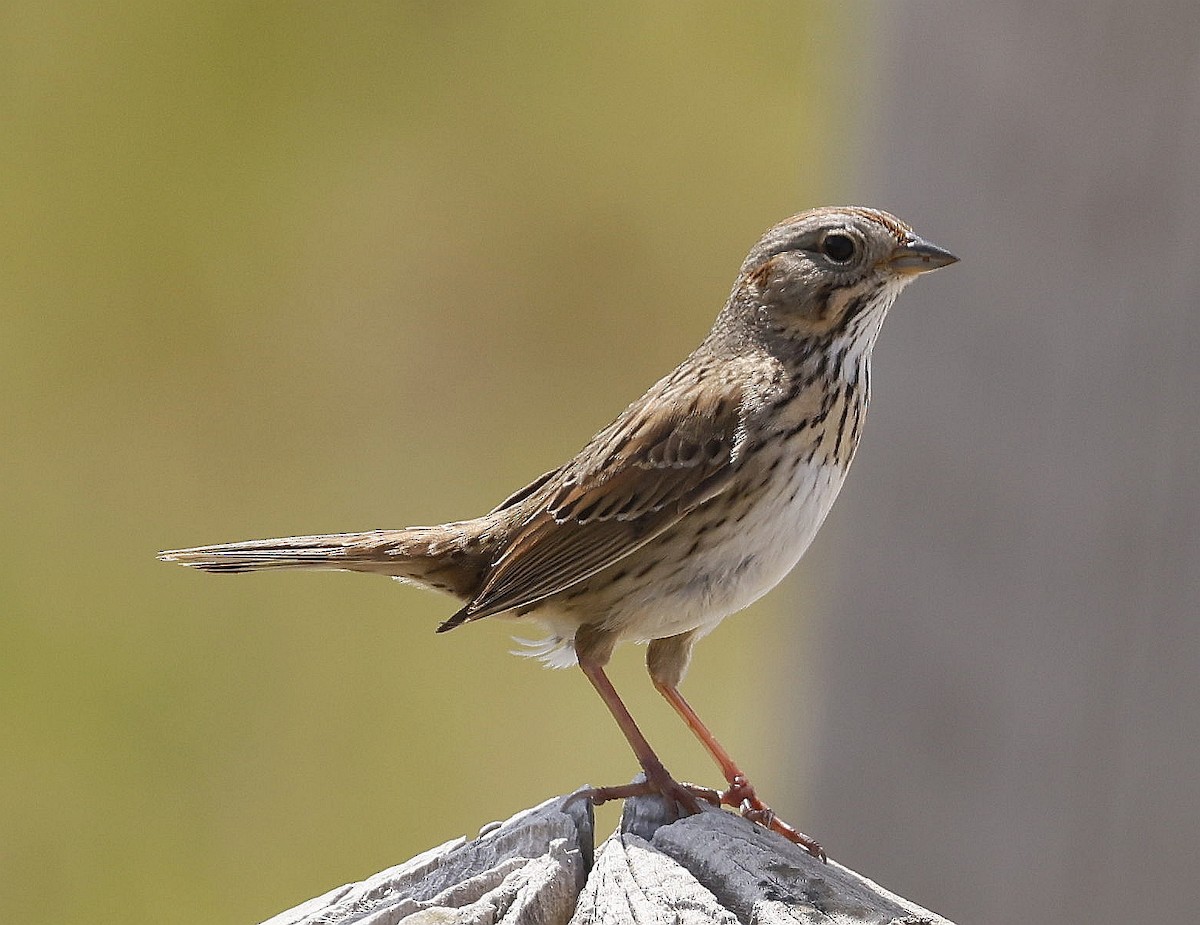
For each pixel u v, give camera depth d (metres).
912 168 7.03
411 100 17.08
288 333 16.48
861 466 7.22
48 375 16.19
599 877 4.96
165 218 16.78
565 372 16.19
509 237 16.72
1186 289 6.34
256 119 17.06
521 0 17.20
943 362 6.90
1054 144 6.54
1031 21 6.55
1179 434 6.39
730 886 5.00
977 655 6.86
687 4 17.11
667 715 13.41
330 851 12.80
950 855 6.97
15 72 16.92
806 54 16.73
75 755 13.27
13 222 16.58
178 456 15.64
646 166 16.92
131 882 12.62
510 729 13.39
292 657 13.98
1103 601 6.55
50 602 14.35
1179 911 6.54
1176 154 6.34
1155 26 6.33
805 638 7.65
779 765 8.34
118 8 17.16
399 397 16.00
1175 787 6.50
